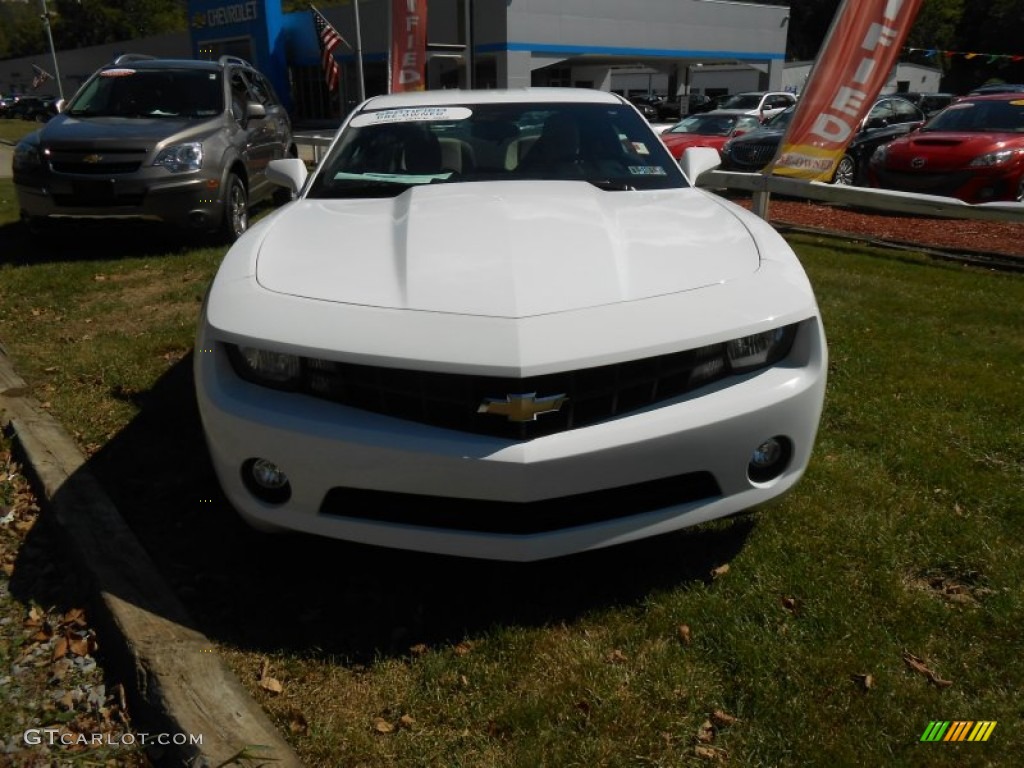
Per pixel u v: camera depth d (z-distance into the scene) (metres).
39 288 6.19
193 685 2.16
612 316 2.34
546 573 2.75
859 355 4.69
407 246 2.67
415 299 2.38
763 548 2.82
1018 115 10.08
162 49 48.41
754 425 2.42
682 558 2.80
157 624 2.38
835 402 4.02
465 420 2.27
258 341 2.37
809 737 2.04
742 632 2.41
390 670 2.32
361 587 2.68
